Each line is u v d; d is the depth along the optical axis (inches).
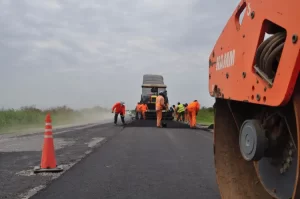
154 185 201.5
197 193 184.7
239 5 108.6
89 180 212.8
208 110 1521.9
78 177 221.1
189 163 276.1
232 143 135.4
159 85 1359.5
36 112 1178.0
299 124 79.4
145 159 294.0
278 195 105.3
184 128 727.1
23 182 207.0
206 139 479.8
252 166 129.0
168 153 332.2
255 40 97.3
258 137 99.3
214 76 130.2
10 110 983.6
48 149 244.4
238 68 107.3
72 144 404.8
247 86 100.7
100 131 616.7
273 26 91.7
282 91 81.7
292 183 97.1
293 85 78.7
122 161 282.5
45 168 241.0
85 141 438.9
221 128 136.7
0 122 867.4
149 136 513.0
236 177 131.3
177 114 1251.8
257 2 97.1
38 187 194.5
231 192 129.7
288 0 81.4
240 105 125.4
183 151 348.2
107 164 268.4
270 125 102.9
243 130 107.4
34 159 294.7
